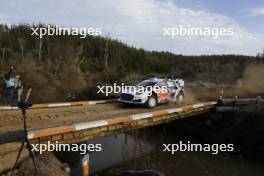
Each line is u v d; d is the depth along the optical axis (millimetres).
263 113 15969
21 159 8016
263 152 15164
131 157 15789
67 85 27688
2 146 7934
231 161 15055
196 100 21547
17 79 15531
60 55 38281
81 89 26266
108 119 11445
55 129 9648
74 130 10133
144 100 15391
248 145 15828
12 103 15211
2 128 10047
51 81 27453
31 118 11867
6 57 38812
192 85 32781
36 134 9133
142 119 13008
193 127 19094
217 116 17906
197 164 14672
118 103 17031
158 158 15602
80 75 30484
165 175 13203
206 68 47688
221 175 13305
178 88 17922
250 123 16125
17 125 10547
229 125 17297
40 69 29469
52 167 8273
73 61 37344
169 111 14375
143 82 16719
